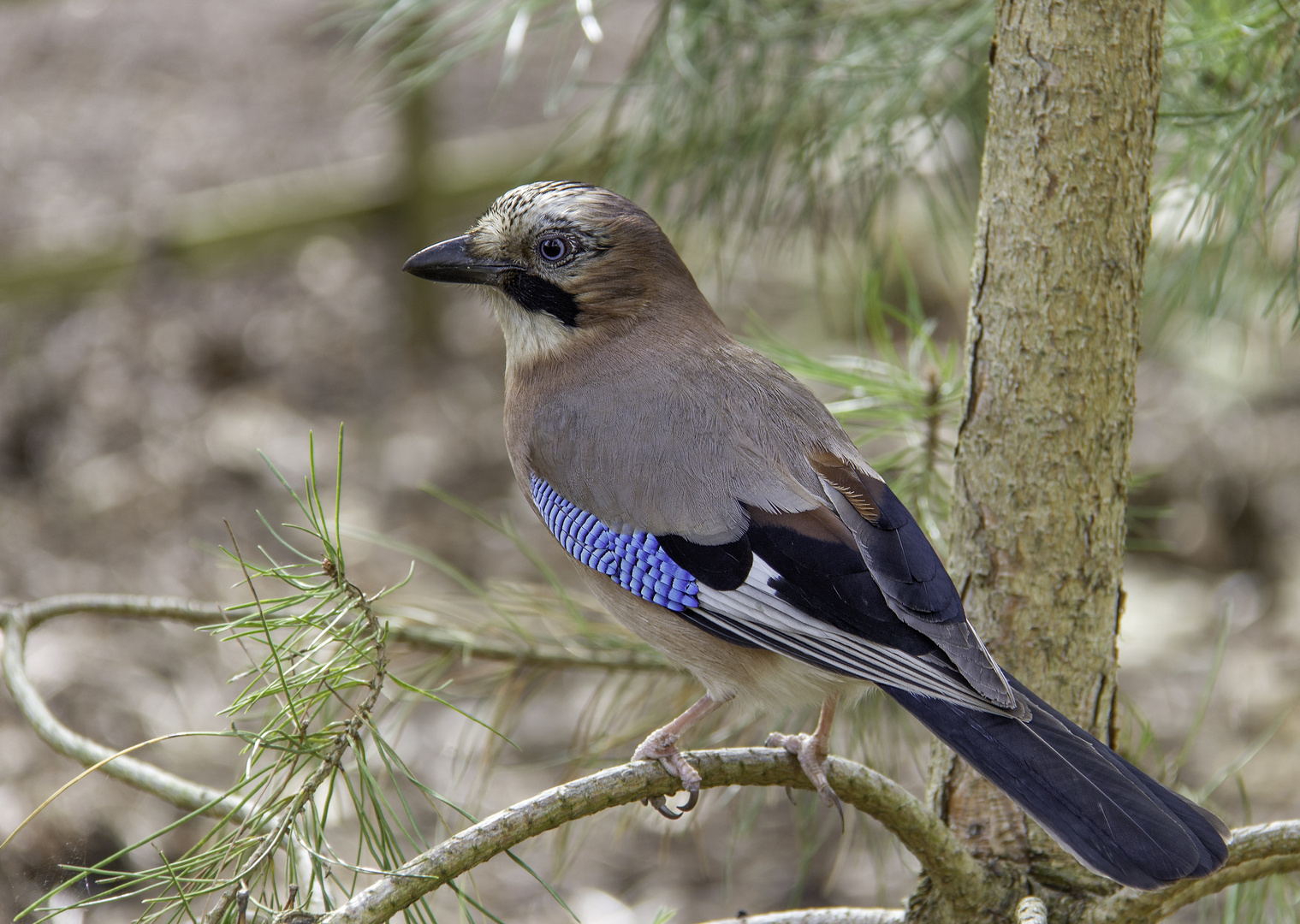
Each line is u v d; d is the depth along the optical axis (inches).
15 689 193.9
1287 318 359.6
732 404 211.0
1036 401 175.6
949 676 175.6
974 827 183.3
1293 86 207.0
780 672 199.6
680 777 167.9
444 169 623.8
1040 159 170.7
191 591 460.8
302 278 668.7
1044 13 167.8
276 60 797.9
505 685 234.5
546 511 219.3
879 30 259.9
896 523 191.8
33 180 674.8
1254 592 482.6
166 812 352.8
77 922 251.0
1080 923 175.2
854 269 383.6
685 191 278.8
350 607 154.3
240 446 553.9
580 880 368.5
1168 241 271.0
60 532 494.9
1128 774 164.4
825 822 355.3
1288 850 163.3
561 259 225.9
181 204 607.2
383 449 565.6
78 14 841.5
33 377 581.6
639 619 210.4
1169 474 524.7
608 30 807.1
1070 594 179.6
